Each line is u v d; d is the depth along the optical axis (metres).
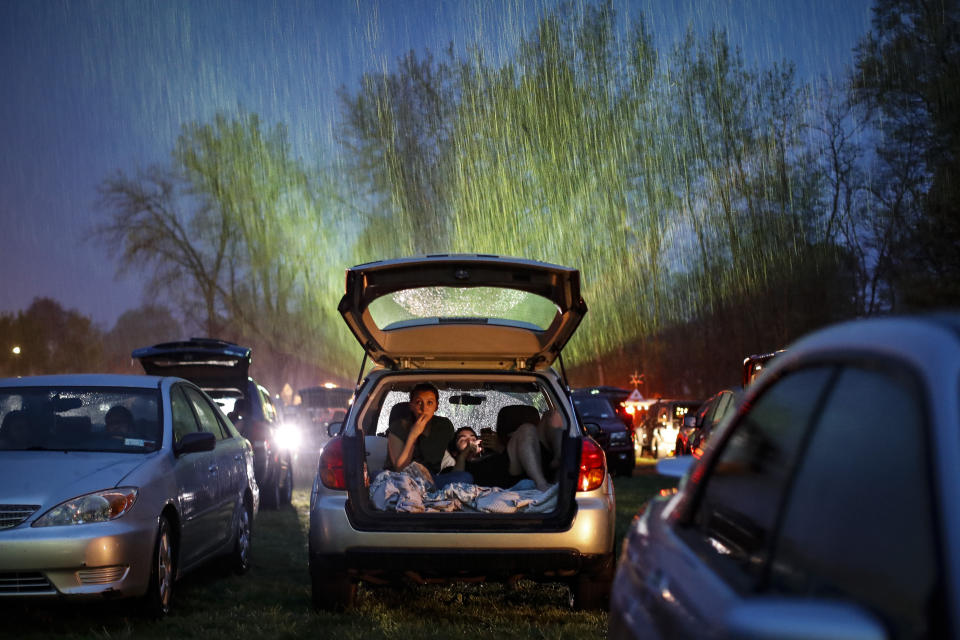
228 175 57.16
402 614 7.54
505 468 8.00
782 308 53.53
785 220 50.97
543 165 56.94
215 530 8.91
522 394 8.88
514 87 57.25
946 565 1.54
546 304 7.82
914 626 1.60
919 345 1.85
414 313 8.16
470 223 56.88
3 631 6.88
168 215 57.88
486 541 6.77
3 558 6.67
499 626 7.05
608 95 56.84
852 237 47.72
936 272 34.16
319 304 57.50
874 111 38.84
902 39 37.22
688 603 2.25
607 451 23.98
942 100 35.25
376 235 57.12
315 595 7.41
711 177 54.66
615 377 69.38
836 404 2.21
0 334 133.12
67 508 6.86
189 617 7.42
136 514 7.07
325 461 7.08
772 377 2.79
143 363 15.34
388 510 7.19
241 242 57.41
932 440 1.67
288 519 14.75
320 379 63.06
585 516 6.87
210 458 8.90
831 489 2.07
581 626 6.88
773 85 53.34
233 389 15.73
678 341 64.25
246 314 57.56
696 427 15.88
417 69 57.16
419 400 7.86
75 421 7.97
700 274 56.44
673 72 55.84
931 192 34.84
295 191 57.59
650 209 56.53
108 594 6.86
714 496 2.87
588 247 57.44
